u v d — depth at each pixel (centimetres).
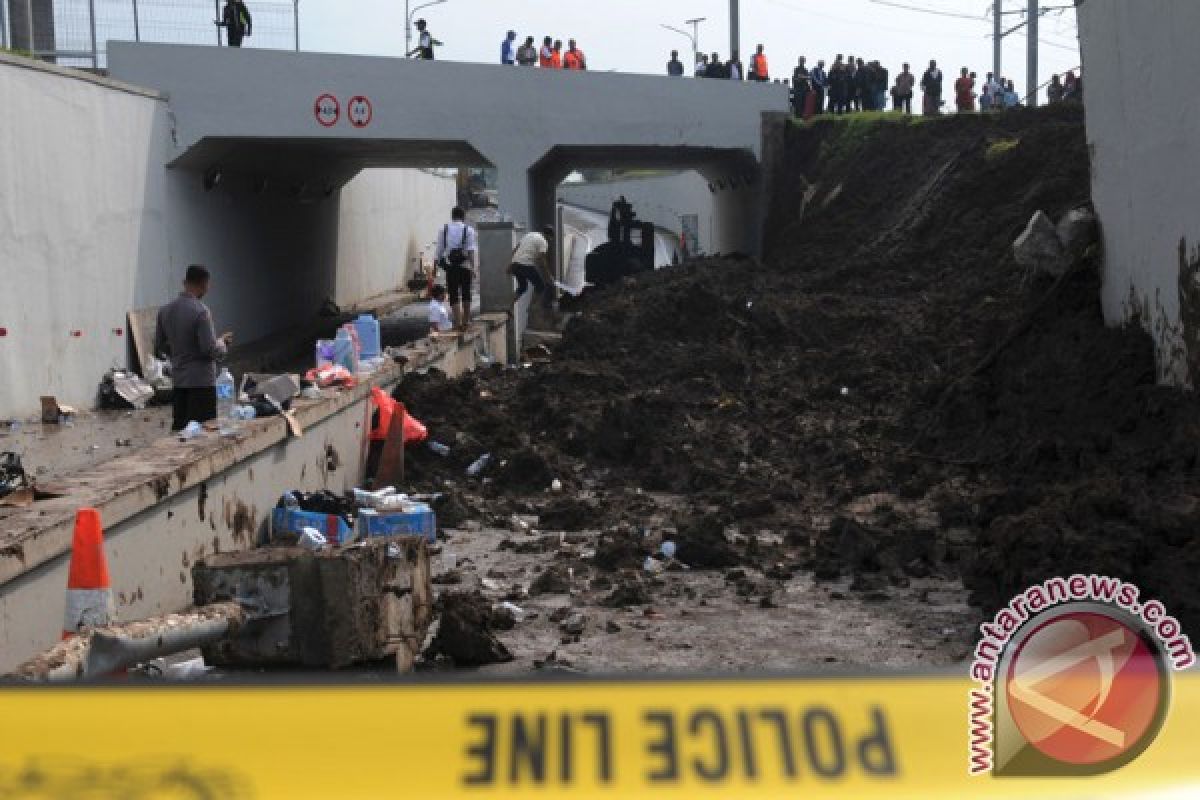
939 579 3250
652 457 4825
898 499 4181
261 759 541
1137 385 3878
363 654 2147
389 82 9306
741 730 558
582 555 3556
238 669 2112
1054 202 8138
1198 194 3506
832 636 2762
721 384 5950
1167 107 3747
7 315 5606
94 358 6606
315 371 4419
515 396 5859
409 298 15225
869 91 12375
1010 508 3158
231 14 8781
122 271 7169
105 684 582
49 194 6100
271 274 10638
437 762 545
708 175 12412
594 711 565
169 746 547
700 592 3170
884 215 9612
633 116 10062
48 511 2277
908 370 5969
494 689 577
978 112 9919
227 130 8719
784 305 7100
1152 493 2691
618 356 6656
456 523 4006
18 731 552
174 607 2734
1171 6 3700
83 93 6612
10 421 5541
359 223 14200
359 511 3588
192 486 2833
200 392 3816
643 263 12300
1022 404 4334
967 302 6681
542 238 8269
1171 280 3728
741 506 4050
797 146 10581
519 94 9688
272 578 2109
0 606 1992
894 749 564
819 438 4953
